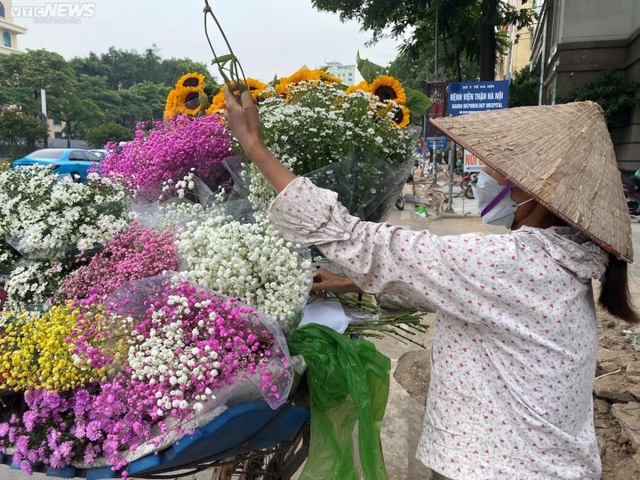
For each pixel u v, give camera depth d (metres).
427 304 1.19
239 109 1.21
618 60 12.08
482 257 1.08
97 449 1.04
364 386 1.21
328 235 1.15
